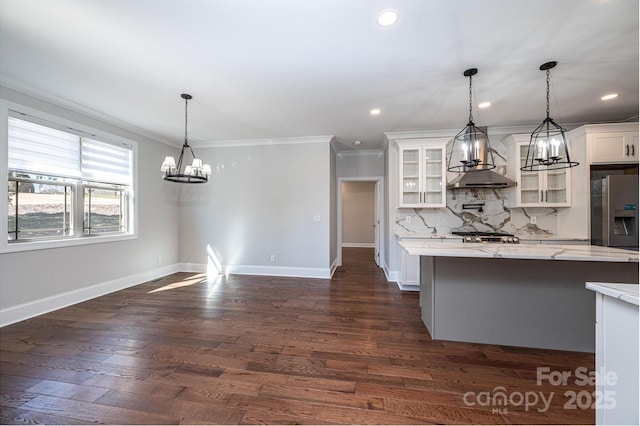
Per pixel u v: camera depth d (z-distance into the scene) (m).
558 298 2.29
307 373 1.93
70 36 1.95
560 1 1.63
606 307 1.11
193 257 5.12
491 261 2.38
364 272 5.19
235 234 4.98
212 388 1.75
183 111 3.43
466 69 2.42
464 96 2.97
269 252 4.88
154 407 1.58
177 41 2.02
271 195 4.86
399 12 1.72
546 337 2.31
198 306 3.27
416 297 3.66
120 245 3.96
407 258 3.94
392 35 1.95
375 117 3.65
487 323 2.39
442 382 1.83
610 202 3.22
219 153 5.04
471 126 2.47
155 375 1.89
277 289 4.01
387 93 2.90
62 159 3.22
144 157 4.37
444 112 3.46
